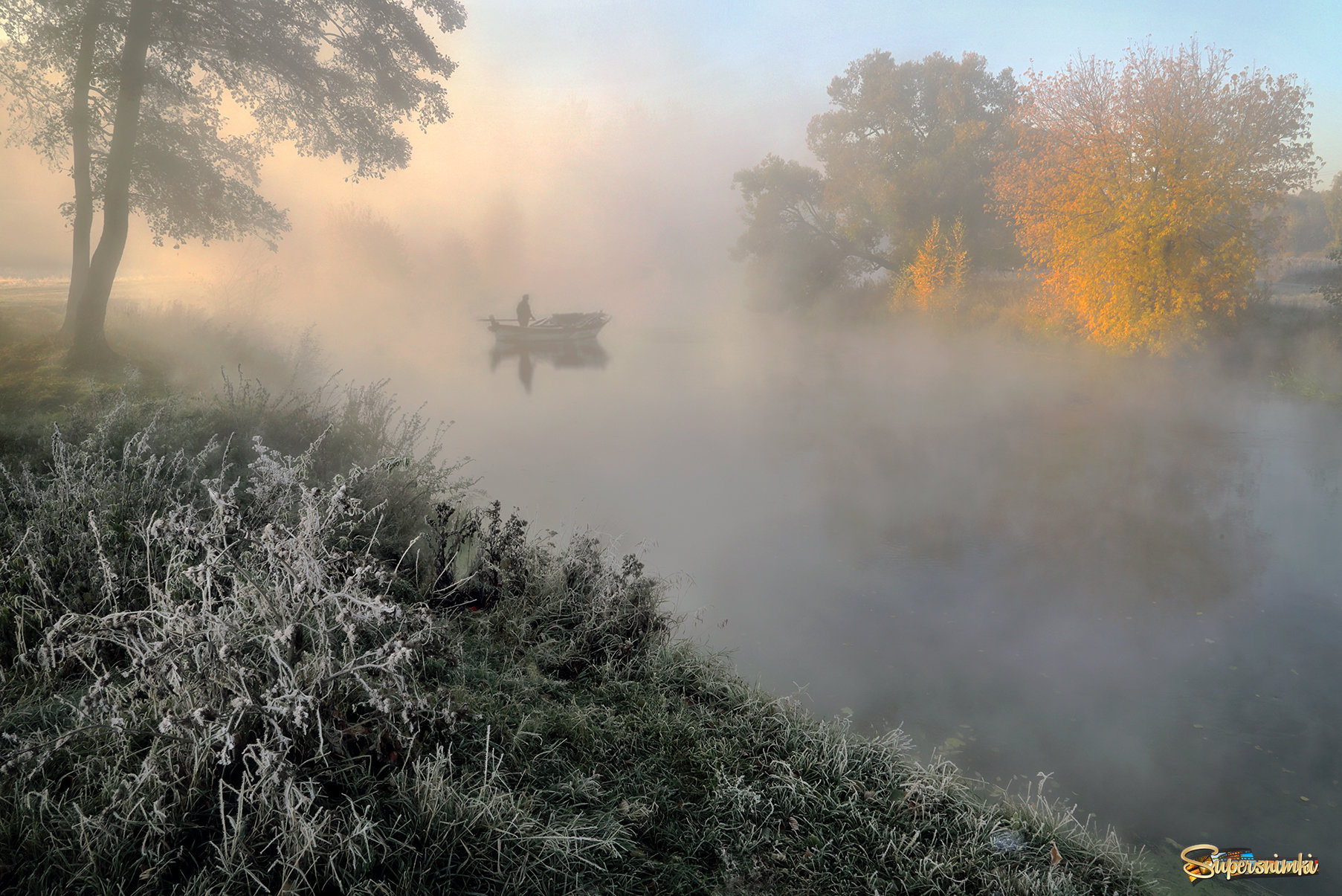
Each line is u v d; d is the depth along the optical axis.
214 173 12.82
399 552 4.79
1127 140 18.92
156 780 2.31
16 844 2.21
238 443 5.99
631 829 2.88
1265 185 17.89
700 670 4.47
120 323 12.66
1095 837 3.59
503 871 2.46
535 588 4.68
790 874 2.82
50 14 10.44
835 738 3.96
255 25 11.88
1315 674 5.52
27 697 2.92
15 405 8.16
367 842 2.28
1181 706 5.06
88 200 10.81
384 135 14.02
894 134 34.34
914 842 3.04
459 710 3.06
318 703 2.55
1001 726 4.75
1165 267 18.94
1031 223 21.64
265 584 2.90
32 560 3.40
